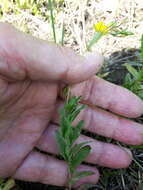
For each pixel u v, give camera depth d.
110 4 0.18
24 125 0.14
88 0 0.18
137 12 0.18
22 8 0.18
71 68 0.12
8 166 0.14
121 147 0.14
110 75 0.16
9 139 0.14
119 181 0.15
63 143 0.12
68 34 0.18
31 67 0.12
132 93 0.14
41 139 0.14
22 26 0.18
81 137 0.14
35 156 0.14
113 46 0.17
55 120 0.14
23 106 0.13
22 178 0.15
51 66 0.12
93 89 0.14
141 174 0.14
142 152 0.15
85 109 0.14
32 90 0.13
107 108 0.14
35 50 0.12
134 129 0.14
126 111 0.14
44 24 0.18
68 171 0.13
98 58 0.12
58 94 0.14
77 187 0.14
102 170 0.15
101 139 0.15
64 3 0.18
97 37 0.12
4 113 0.13
